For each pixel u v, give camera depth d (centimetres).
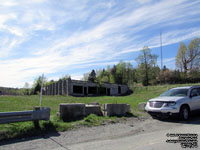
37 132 588
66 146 464
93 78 4397
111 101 1709
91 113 909
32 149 442
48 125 647
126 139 525
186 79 4622
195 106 881
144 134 584
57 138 541
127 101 1716
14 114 577
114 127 699
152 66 5162
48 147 457
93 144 478
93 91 3759
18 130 572
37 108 646
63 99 1828
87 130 648
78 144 480
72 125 699
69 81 3206
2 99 1509
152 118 906
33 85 4653
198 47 4628
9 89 3847
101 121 788
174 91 969
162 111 818
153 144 465
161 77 5016
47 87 4438
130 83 6309
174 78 4800
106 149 431
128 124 759
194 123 758
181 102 824
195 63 4672
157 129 657
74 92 3344
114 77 6538
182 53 4897
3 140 513
